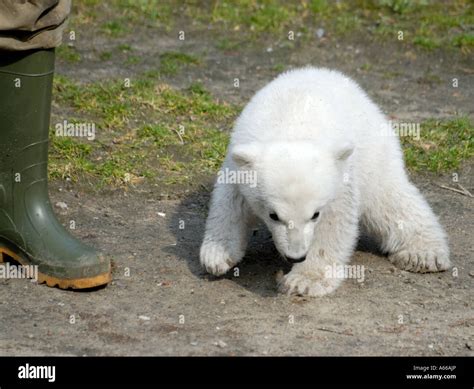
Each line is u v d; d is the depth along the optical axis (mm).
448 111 7902
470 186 6426
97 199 5922
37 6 4359
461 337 4242
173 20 9930
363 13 10133
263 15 9953
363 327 4305
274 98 4824
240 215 4730
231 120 7434
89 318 4289
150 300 4516
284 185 4332
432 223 5203
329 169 4414
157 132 6871
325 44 9453
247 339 4125
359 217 5230
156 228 5535
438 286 4859
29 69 4543
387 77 8750
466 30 9742
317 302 4562
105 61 8742
